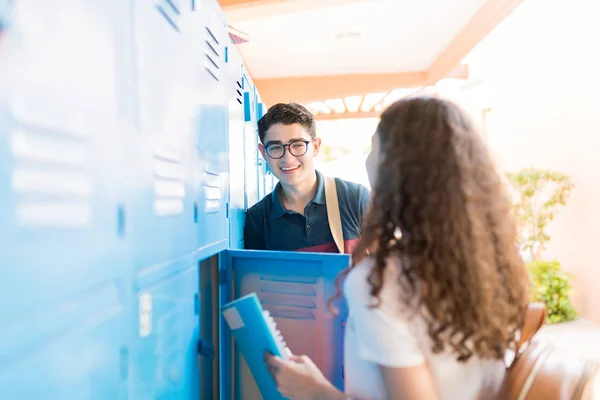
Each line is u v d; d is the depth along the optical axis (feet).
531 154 12.92
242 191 4.76
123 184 1.83
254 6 6.66
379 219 2.09
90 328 1.58
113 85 1.75
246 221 4.92
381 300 1.93
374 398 2.17
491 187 2.05
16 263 1.20
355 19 8.84
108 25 1.72
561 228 11.65
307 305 3.45
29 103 1.26
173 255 2.42
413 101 2.13
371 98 15.15
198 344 2.89
